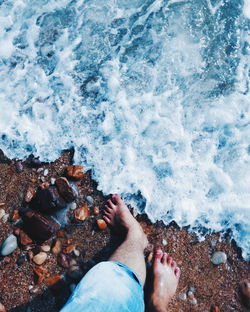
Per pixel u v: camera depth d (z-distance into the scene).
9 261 1.50
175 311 1.52
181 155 1.59
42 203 1.51
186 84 1.63
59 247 1.52
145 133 1.59
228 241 1.56
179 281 1.54
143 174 1.58
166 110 1.61
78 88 1.61
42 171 1.56
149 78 1.63
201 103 1.62
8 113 1.58
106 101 1.61
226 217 1.57
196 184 1.58
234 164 1.59
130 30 1.66
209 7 1.67
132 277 1.39
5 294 1.49
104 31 1.66
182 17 1.67
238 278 1.54
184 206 1.56
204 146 1.60
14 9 1.64
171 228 1.56
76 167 1.55
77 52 1.64
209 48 1.66
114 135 1.59
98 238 1.54
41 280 1.50
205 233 1.56
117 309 1.26
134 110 1.60
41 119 1.59
